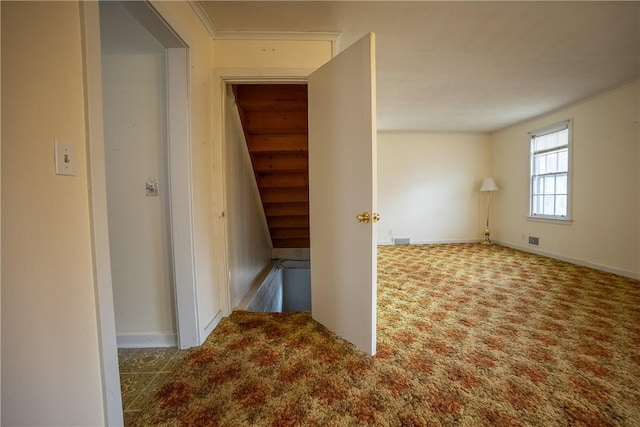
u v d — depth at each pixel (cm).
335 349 176
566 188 412
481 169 585
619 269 342
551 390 138
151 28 148
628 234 332
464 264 404
